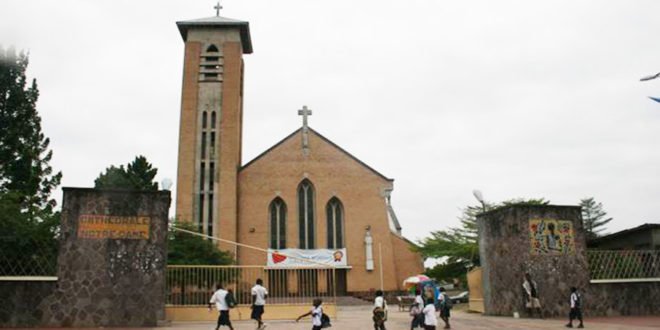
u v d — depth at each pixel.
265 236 48.72
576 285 24.70
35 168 44.75
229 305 18.69
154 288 20.67
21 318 19.38
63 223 20.45
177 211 47.62
